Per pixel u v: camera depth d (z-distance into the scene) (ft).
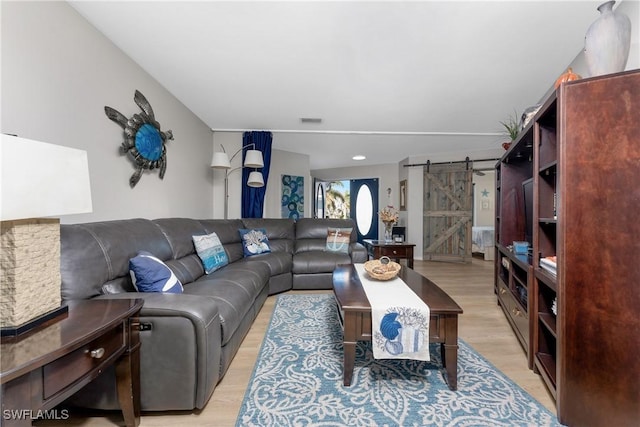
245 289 6.70
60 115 5.30
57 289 3.36
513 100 9.80
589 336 3.78
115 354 3.37
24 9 4.60
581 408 3.85
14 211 2.56
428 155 18.26
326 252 11.93
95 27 6.06
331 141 15.11
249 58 7.23
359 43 6.53
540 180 5.37
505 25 5.84
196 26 5.98
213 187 13.70
